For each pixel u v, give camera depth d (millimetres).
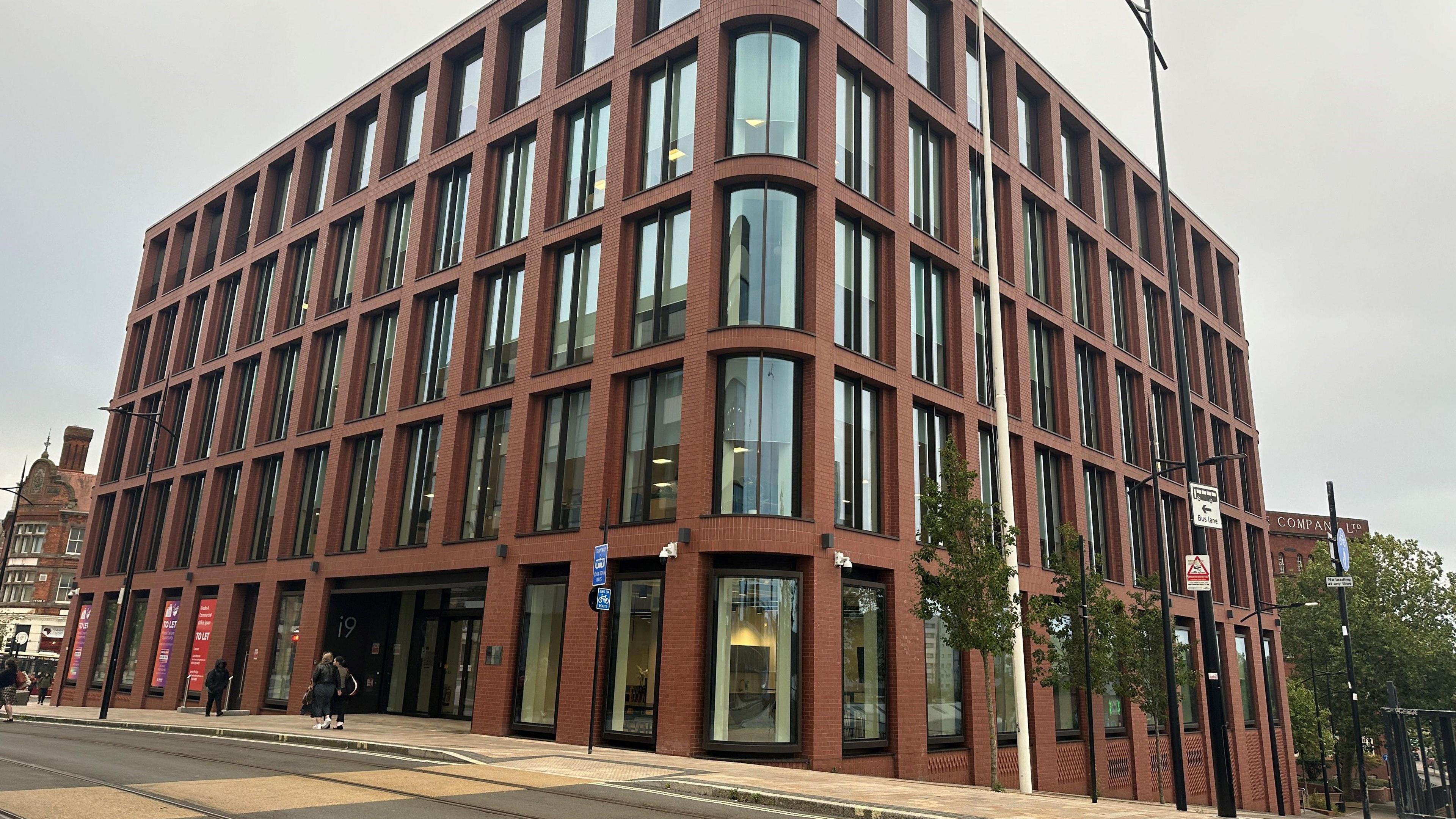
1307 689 57719
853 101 24641
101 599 39375
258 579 31234
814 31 23375
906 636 22078
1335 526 19781
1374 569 57250
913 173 26531
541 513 23797
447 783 12617
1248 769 36125
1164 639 21438
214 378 37906
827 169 22578
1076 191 34688
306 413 31844
